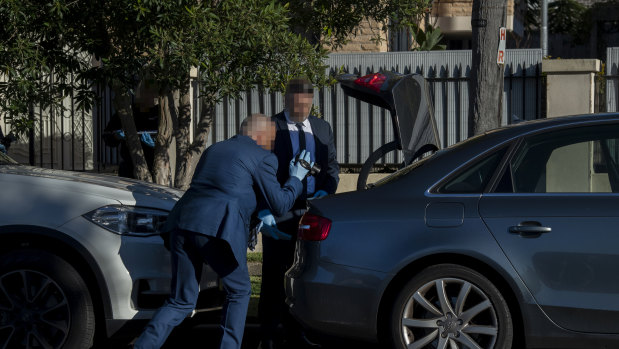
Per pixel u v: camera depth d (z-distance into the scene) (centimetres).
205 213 642
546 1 2589
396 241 637
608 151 646
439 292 633
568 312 616
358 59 1341
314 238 657
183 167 1120
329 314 645
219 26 901
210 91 984
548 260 619
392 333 638
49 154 1451
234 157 661
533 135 659
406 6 1166
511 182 645
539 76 1284
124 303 677
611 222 617
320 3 1157
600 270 613
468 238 627
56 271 666
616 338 613
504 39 930
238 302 659
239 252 644
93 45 945
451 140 1318
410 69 1328
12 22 848
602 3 3388
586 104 1239
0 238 680
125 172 1130
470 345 627
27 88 880
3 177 696
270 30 922
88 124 1446
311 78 979
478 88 925
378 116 1332
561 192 640
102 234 677
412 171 673
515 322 639
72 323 667
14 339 674
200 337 842
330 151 760
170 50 916
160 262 693
